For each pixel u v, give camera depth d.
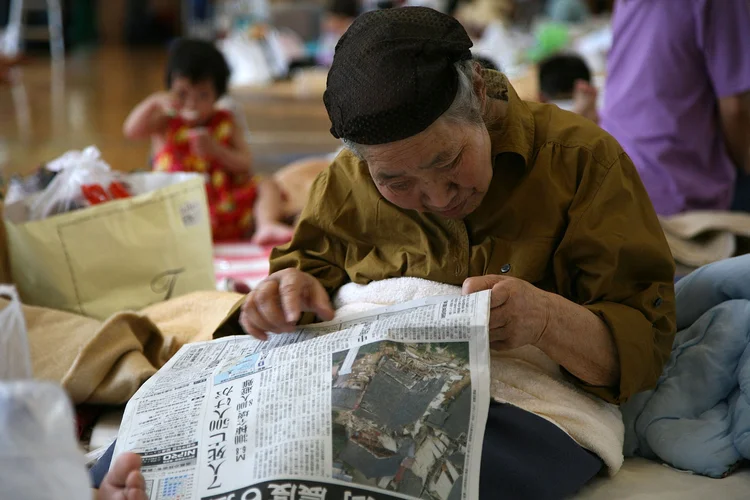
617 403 1.21
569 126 1.24
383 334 1.14
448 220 1.25
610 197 1.20
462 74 1.05
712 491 1.20
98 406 1.54
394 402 1.08
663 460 1.29
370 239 1.34
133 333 1.54
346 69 1.06
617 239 1.19
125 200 1.96
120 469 0.96
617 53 2.50
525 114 1.23
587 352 1.17
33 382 0.75
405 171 1.06
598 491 1.20
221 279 2.55
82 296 1.90
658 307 1.23
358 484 1.03
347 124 1.05
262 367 1.19
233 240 3.12
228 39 7.30
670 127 2.38
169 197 2.02
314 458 1.04
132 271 1.96
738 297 1.36
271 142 5.14
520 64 5.71
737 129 2.36
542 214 1.21
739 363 1.27
